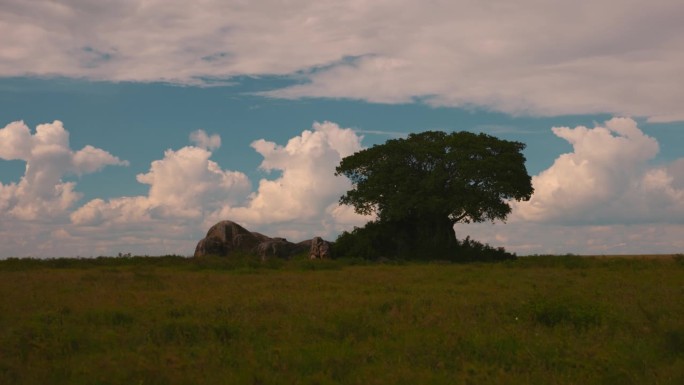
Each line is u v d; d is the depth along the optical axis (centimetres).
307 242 4841
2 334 1180
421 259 4734
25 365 972
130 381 896
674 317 1348
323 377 897
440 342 1101
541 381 885
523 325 1268
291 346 1097
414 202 4606
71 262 3659
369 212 4969
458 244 5016
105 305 1591
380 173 4716
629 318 1325
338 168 5047
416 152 4716
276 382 880
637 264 3359
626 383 888
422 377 898
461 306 1530
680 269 3078
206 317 1371
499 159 4694
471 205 4562
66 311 1502
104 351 1090
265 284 2236
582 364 938
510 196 4734
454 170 4731
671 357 1020
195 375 909
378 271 3105
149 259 3881
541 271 3023
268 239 4878
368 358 1011
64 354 1057
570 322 1282
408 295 1845
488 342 1091
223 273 3011
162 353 1036
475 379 889
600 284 2202
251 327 1241
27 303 1661
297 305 1550
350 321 1270
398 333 1208
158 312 1460
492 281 2356
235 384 869
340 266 3528
